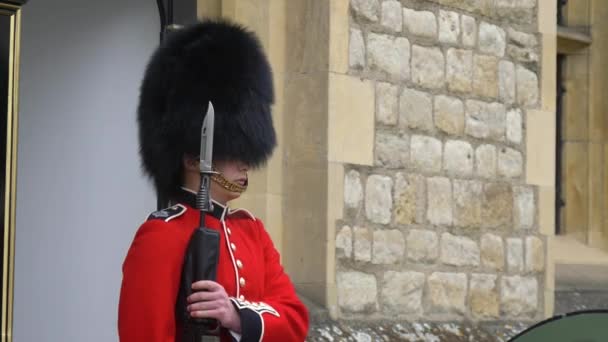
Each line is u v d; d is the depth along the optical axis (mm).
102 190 17297
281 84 18047
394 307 18609
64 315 17094
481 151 20359
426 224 19297
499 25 20812
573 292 22719
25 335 16953
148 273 9984
